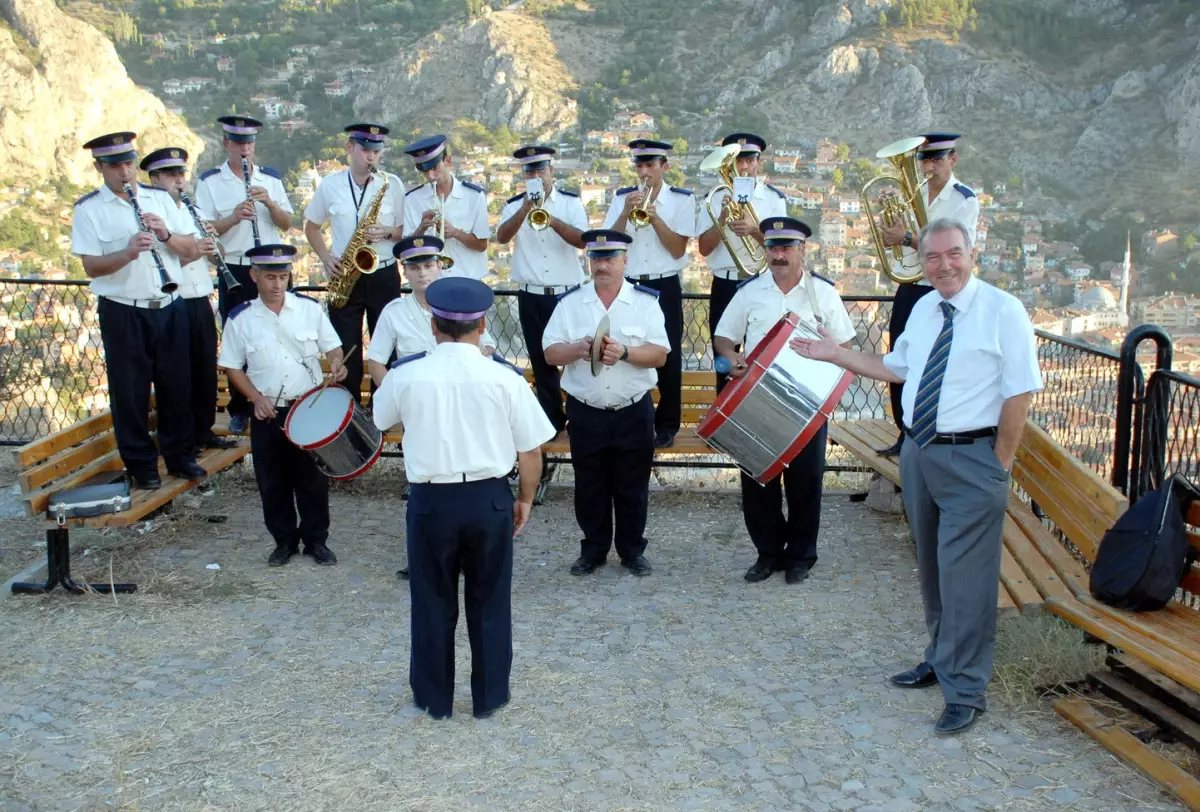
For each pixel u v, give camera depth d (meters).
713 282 7.04
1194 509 4.20
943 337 4.09
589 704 4.39
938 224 4.05
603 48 76.38
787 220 5.46
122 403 5.95
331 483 7.56
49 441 5.62
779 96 66.25
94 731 4.15
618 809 3.60
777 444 5.13
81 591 5.60
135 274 5.86
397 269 7.36
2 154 50.22
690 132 63.59
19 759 3.93
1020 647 4.54
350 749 4.02
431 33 79.88
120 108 57.22
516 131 66.88
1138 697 4.06
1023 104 60.38
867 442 6.98
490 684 4.26
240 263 7.39
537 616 5.41
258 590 5.72
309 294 7.89
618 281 5.73
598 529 6.01
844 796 3.65
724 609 5.46
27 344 9.10
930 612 4.46
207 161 62.41
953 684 4.15
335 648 4.98
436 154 7.05
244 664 4.79
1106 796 3.61
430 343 5.87
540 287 7.13
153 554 6.23
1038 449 5.32
